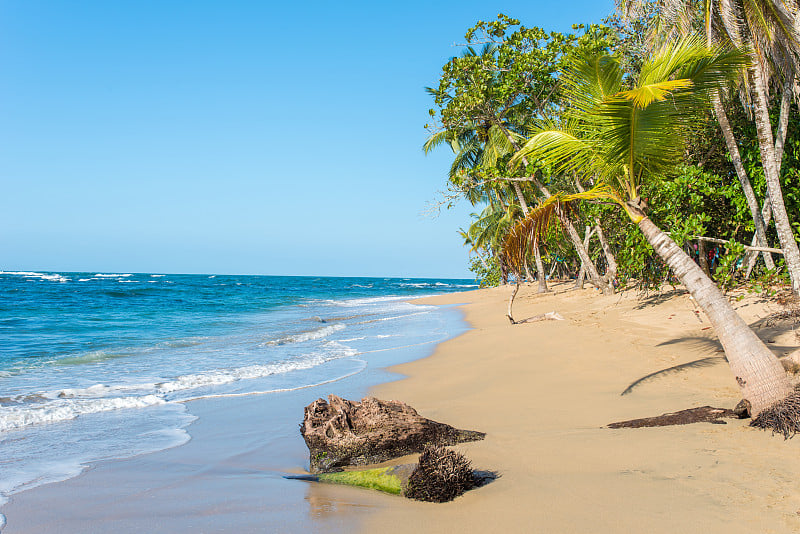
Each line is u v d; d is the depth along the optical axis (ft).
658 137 18.60
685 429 15.30
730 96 40.93
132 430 20.94
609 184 21.54
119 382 31.24
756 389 15.51
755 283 39.27
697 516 9.78
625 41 48.19
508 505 11.23
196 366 37.32
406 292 246.27
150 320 79.77
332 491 13.57
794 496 10.17
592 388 23.71
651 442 14.40
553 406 21.15
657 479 11.76
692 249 48.49
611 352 31.55
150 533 10.96
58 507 12.77
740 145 42.83
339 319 83.82
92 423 22.07
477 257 167.12
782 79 41.24
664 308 44.93
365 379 31.81
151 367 37.04
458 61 61.62
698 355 27.32
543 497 11.45
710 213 46.03
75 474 15.49
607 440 15.17
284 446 18.69
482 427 18.75
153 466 16.34
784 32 33.19
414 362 37.96
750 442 13.52
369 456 15.70
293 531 10.77
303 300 149.59
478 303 104.99
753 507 9.91
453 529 10.32
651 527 9.52
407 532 10.39
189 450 18.20
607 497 11.05
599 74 20.02
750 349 15.83
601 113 18.43
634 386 22.95
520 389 25.14
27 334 59.57
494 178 60.03
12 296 133.59
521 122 68.59
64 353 44.37
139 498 13.33
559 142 22.21
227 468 16.16
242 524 11.28
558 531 9.73
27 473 15.58
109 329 66.13
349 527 10.86
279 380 31.76
